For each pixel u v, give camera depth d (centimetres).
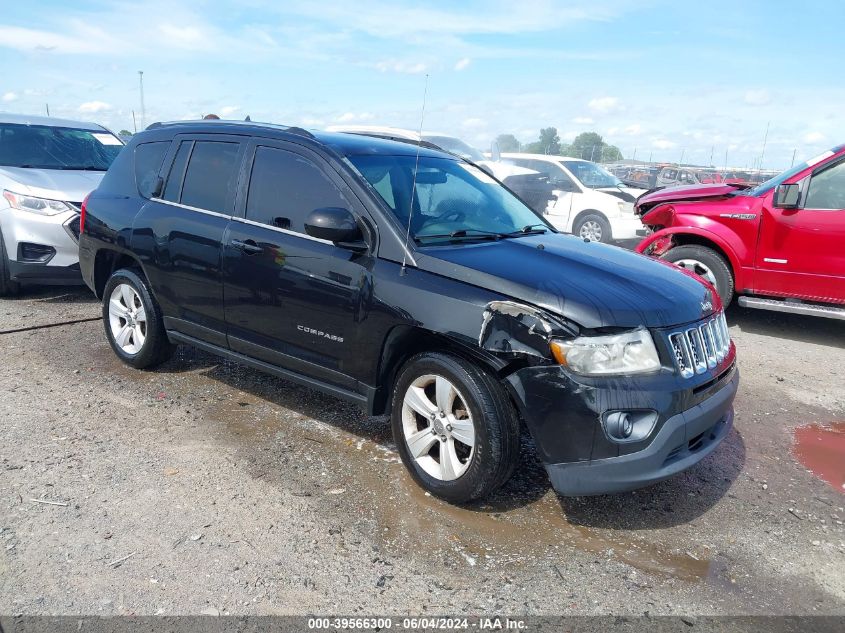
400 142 460
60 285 796
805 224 638
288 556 296
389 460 387
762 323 736
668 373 309
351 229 354
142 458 379
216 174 444
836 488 378
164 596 268
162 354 502
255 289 405
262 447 398
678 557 308
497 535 319
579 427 299
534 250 372
